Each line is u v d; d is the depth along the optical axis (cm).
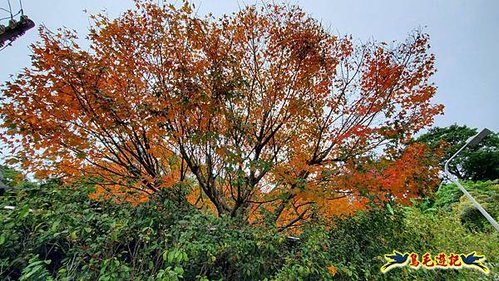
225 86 455
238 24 544
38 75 384
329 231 505
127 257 316
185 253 279
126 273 271
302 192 439
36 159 404
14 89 377
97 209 345
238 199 518
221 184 550
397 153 464
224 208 547
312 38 555
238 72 502
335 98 568
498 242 757
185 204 406
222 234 358
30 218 290
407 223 630
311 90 567
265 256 386
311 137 572
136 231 327
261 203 511
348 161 466
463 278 598
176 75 456
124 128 425
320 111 571
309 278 382
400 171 426
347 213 503
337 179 445
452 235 696
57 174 413
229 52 527
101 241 294
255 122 570
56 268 296
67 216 294
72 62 389
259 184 563
